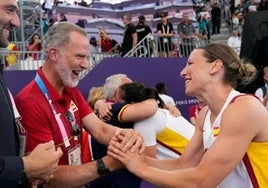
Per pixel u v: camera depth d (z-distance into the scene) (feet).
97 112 9.16
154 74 29.81
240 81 6.31
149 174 5.97
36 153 5.42
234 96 5.97
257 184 5.80
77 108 7.04
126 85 8.98
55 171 5.95
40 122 6.28
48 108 6.44
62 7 43.47
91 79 26.73
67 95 6.86
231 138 5.67
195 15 48.62
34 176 5.38
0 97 5.34
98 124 7.46
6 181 5.07
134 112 8.54
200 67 6.18
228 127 5.71
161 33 33.58
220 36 49.65
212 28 50.29
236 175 5.96
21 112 6.31
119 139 6.23
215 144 5.75
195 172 5.70
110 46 37.81
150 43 31.99
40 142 6.19
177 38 33.68
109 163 6.38
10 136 5.41
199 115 6.92
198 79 6.17
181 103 30.96
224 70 6.12
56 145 6.47
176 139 9.34
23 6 34.73
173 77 30.78
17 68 26.35
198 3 56.95
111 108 8.72
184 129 9.48
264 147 5.81
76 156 6.75
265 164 5.81
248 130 5.66
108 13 48.24
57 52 6.47
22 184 5.53
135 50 31.50
